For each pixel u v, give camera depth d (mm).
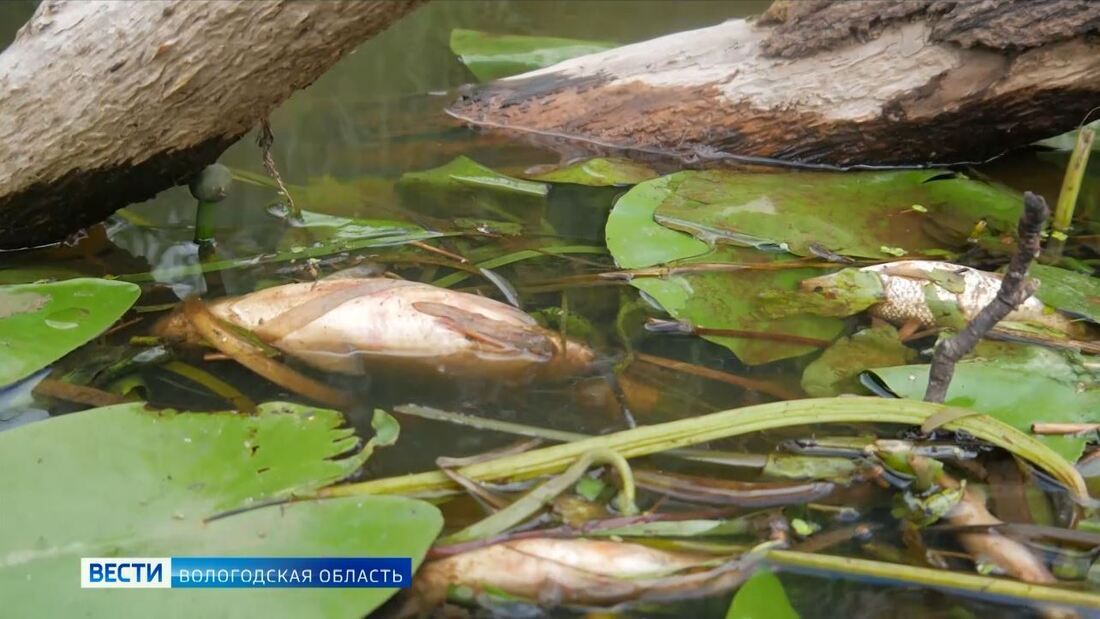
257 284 1393
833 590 872
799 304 1350
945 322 1317
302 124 2086
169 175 1478
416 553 850
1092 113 1786
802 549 917
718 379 1183
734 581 874
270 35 1289
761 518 950
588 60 2086
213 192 1521
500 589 855
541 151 1982
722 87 1925
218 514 885
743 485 985
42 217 1471
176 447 958
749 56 1930
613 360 1214
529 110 2072
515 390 1145
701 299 1360
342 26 1301
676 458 1032
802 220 1614
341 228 1581
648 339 1268
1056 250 1593
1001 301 988
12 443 934
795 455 1042
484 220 1631
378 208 1671
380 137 2025
